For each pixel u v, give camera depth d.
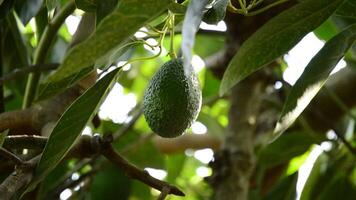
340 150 1.94
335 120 2.02
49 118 1.29
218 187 1.65
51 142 1.01
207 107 2.34
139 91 2.52
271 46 1.12
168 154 2.25
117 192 1.66
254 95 1.77
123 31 0.81
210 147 2.23
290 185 1.90
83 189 1.66
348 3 1.17
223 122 2.49
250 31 1.67
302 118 1.90
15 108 1.77
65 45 1.66
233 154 1.68
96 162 1.66
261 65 1.12
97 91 1.02
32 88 1.44
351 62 1.88
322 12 1.09
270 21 1.10
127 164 1.13
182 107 1.00
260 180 1.88
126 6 0.81
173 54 1.04
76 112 1.01
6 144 1.06
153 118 1.01
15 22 1.52
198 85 1.02
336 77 2.04
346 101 2.03
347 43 1.10
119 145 1.90
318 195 1.93
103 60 1.01
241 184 1.64
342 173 1.93
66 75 0.81
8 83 1.62
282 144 1.82
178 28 1.27
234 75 1.13
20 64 1.57
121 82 2.35
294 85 1.09
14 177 1.00
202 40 2.29
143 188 1.94
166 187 1.08
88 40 0.79
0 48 1.48
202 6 0.84
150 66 2.53
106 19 0.80
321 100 2.00
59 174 1.61
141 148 1.92
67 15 1.38
